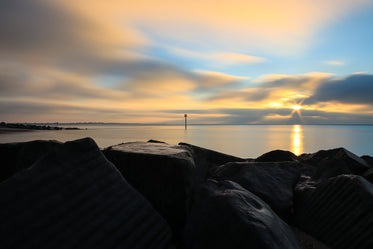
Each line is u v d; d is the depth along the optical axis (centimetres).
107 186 223
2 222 150
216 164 593
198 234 221
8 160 299
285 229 239
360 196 262
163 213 269
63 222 175
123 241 197
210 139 7506
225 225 204
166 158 276
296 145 5631
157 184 276
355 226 252
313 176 433
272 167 429
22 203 165
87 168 221
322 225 285
